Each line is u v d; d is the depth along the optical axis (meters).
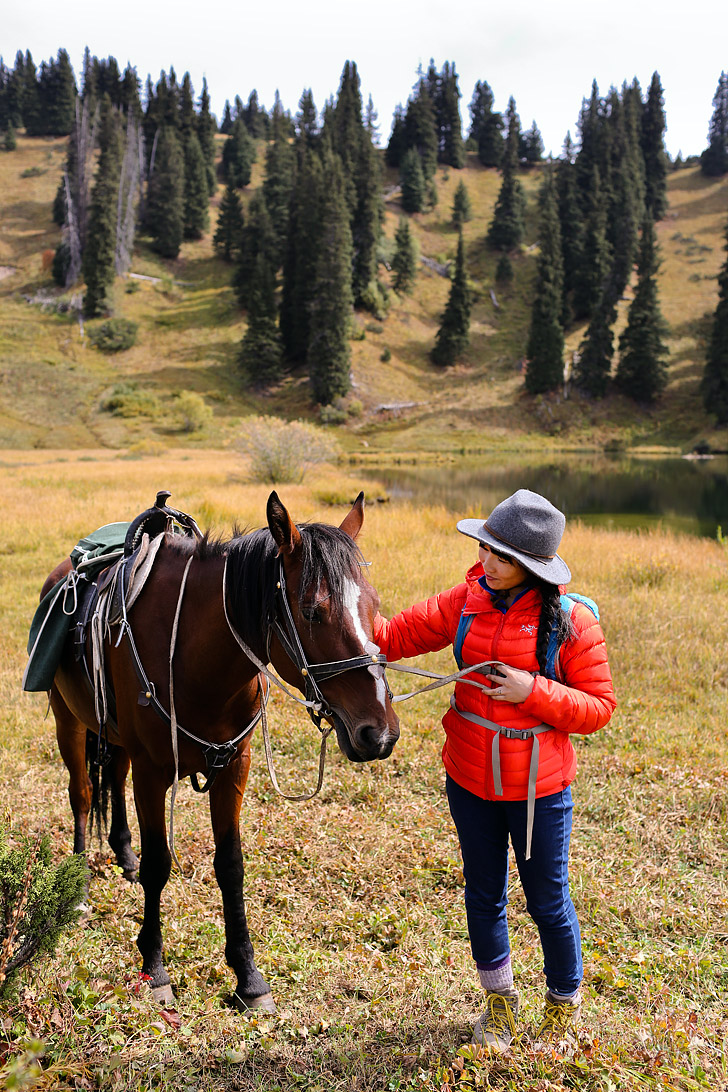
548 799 2.42
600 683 2.42
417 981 2.87
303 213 77.19
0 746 5.34
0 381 68.38
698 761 5.09
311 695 2.39
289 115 141.12
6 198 106.69
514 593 2.48
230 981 2.97
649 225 70.19
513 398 73.81
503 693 2.33
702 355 77.06
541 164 130.12
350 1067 2.46
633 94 110.38
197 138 117.00
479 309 91.19
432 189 114.50
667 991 2.79
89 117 97.62
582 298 85.50
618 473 44.12
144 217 102.00
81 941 3.08
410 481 37.78
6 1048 2.32
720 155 116.94
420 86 121.56
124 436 60.19
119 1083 2.30
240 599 2.60
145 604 2.96
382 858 3.82
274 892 3.56
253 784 4.80
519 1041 2.48
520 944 3.18
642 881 3.68
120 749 3.64
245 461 34.22
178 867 3.66
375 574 9.84
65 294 85.50
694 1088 2.27
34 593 9.73
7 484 22.69
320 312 70.12
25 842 2.54
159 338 80.56
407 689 6.71
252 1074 2.44
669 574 10.34
